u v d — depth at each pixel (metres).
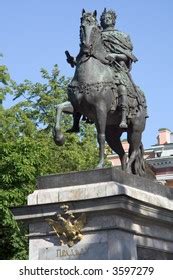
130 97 10.68
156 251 10.05
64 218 9.41
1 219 17.69
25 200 18.09
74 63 10.59
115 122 10.73
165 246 10.31
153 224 10.09
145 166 11.31
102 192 9.31
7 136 22.19
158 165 38.62
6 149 18.50
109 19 11.28
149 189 10.31
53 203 9.50
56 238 9.52
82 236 9.30
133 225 9.55
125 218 9.33
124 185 9.59
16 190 17.95
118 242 9.06
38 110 26.28
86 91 10.13
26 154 18.70
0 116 22.53
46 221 9.59
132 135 10.96
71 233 9.31
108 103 10.21
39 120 26.16
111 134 11.10
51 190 9.75
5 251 18.97
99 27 10.57
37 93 26.50
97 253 9.15
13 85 26.38
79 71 10.28
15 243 18.41
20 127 24.09
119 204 9.00
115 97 10.40
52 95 26.45
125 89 10.45
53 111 25.53
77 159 23.94
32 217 9.66
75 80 10.33
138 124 10.92
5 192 17.73
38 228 9.68
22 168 18.20
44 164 19.39
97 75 10.20
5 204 17.52
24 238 18.48
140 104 10.95
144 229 9.83
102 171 9.48
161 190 10.66
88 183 9.54
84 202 9.26
